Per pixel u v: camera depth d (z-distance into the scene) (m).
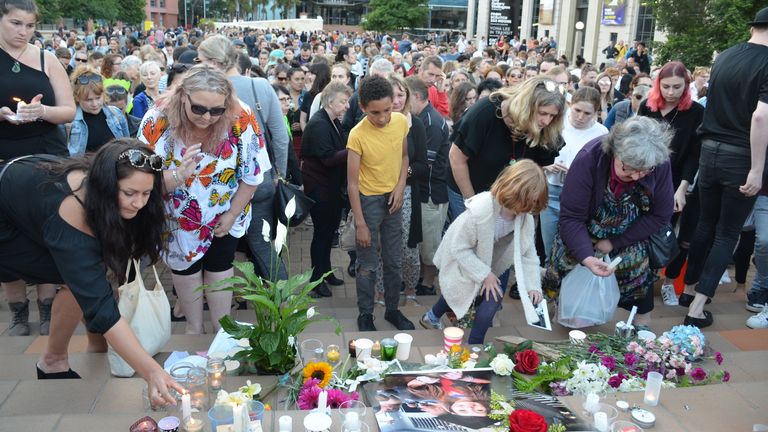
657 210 3.69
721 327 4.24
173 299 4.86
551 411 2.71
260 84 4.26
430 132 4.71
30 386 2.93
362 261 3.97
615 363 3.24
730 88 3.90
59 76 3.94
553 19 31.84
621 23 26.33
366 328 4.04
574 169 3.69
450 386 2.92
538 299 3.61
